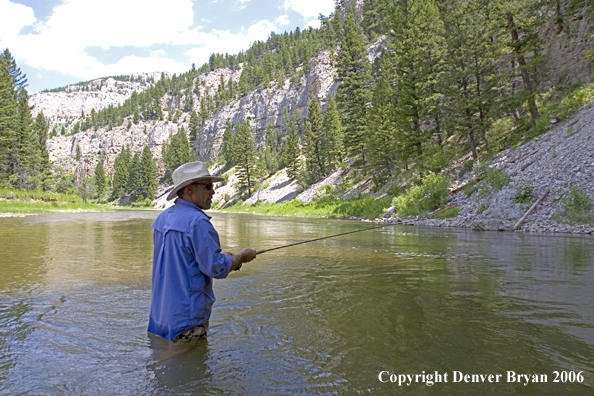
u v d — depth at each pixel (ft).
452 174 71.41
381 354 8.00
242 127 211.82
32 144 183.32
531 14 70.08
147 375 7.14
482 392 6.38
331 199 120.16
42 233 39.40
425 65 82.48
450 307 11.39
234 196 220.64
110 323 10.25
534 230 38.58
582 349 8.13
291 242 31.19
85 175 512.63
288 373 7.17
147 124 532.32
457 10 73.77
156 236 9.67
